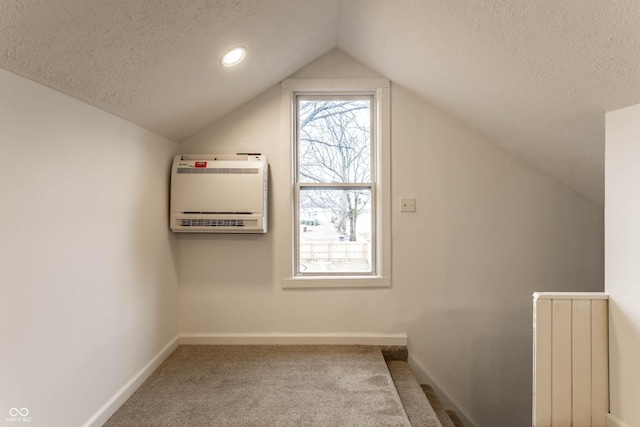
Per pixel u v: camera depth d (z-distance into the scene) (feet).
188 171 7.67
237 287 8.35
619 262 5.18
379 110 8.30
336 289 8.36
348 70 8.27
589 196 8.14
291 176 8.32
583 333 5.46
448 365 8.39
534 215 8.30
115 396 5.68
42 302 4.12
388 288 8.37
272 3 5.13
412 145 8.28
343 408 5.79
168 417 5.53
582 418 5.47
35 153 4.00
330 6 6.24
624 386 5.15
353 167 8.64
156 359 7.14
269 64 7.02
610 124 5.24
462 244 8.33
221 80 6.49
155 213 7.11
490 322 8.37
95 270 5.15
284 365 7.30
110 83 4.74
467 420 8.38
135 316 6.34
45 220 4.16
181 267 8.34
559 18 4.00
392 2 5.40
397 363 8.11
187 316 8.36
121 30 3.92
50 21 3.29
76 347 4.73
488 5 4.36
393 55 7.00
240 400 6.01
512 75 5.52
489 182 8.29
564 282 8.32
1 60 3.46
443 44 5.72
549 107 5.82
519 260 8.33
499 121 7.17
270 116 8.27
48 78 4.04
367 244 8.64
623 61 4.17
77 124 4.73
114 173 5.63
